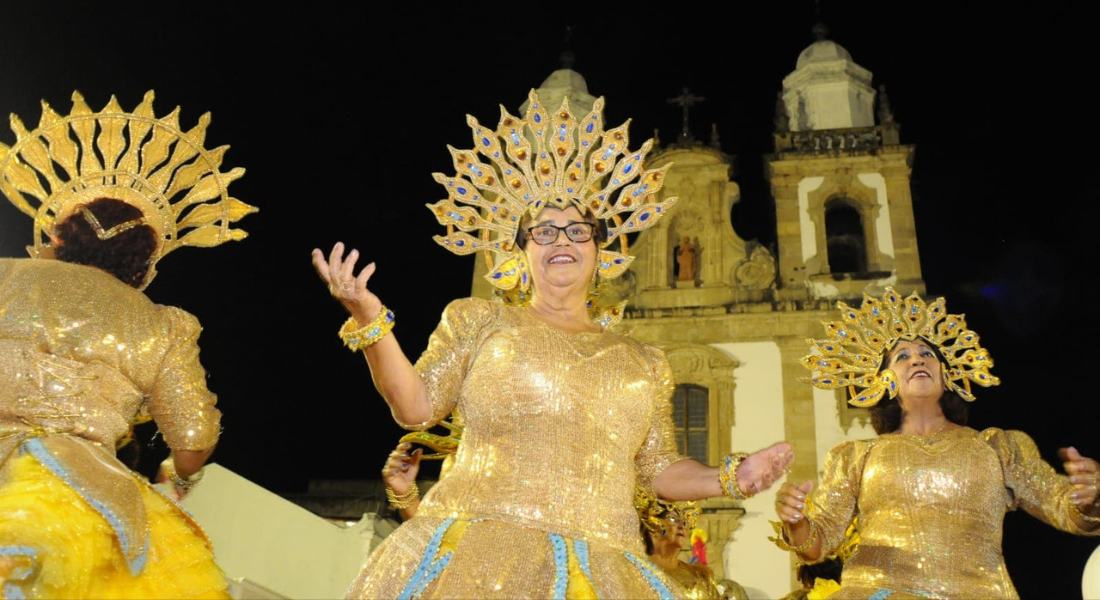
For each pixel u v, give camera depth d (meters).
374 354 3.78
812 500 5.42
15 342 4.05
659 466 4.22
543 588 3.40
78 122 5.00
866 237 24.42
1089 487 4.64
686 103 26.84
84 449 3.90
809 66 27.14
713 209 25.27
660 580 3.61
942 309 6.00
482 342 4.07
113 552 3.71
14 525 3.48
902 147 25.09
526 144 4.84
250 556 13.93
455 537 3.53
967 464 5.08
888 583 4.86
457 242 4.75
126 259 4.79
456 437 4.66
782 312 23.50
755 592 20.44
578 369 3.91
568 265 4.52
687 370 23.19
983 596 4.78
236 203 5.20
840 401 22.45
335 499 21.84
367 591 3.45
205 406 4.48
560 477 3.69
